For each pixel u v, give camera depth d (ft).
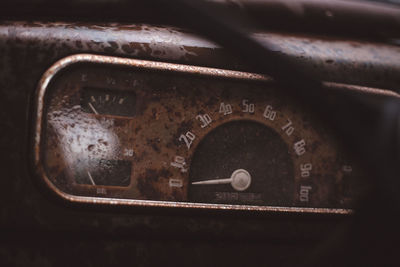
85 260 2.04
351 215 1.14
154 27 2.11
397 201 0.93
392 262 1.11
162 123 2.08
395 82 2.28
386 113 0.95
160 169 2.07
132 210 2.04
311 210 2.17
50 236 2.02
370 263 1.14
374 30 2.34
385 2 2.38
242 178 2.14
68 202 2.00
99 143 2.04
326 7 2.27
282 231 2.16
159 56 2.08
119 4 2.06
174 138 2.09
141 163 2.06
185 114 2.10
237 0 2.11
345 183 2.22
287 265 2.17
